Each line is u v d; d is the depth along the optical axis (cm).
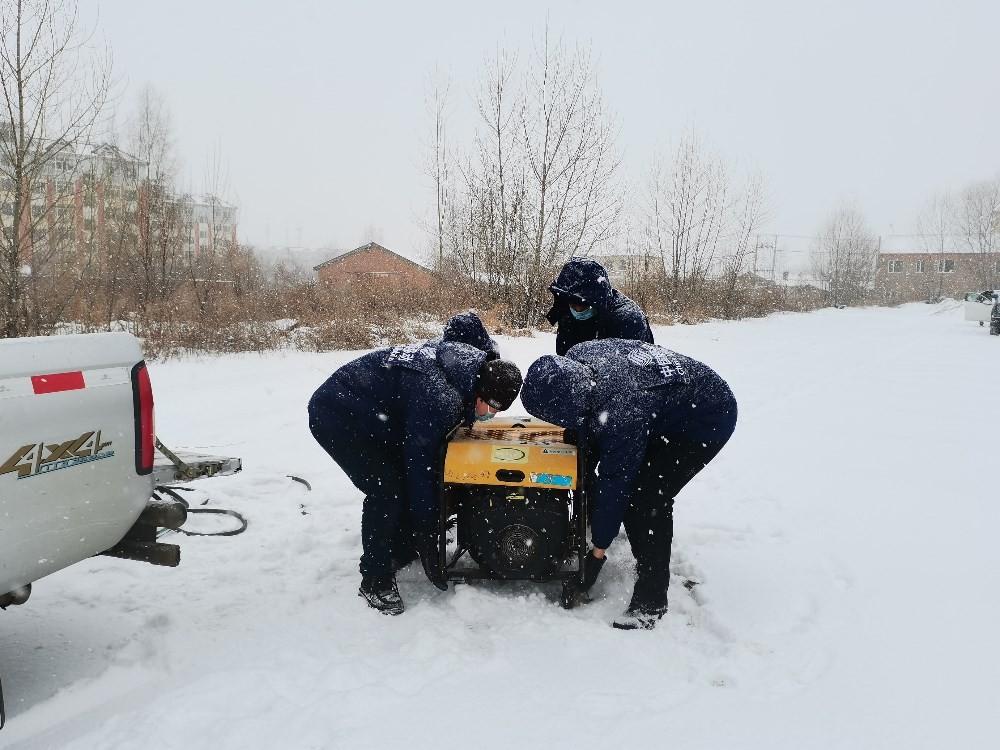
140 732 257
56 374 259
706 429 355
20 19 1149
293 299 1847
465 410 361
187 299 1652
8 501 244
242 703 276
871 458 645
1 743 259
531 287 1942
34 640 334
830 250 6794
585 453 359
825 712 268
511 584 389
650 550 348
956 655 307
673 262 2847
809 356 1504
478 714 268
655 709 272
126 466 285
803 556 419
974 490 546
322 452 668
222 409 873
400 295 1967
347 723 261
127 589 388
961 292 7169
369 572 362
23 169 1190
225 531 472
